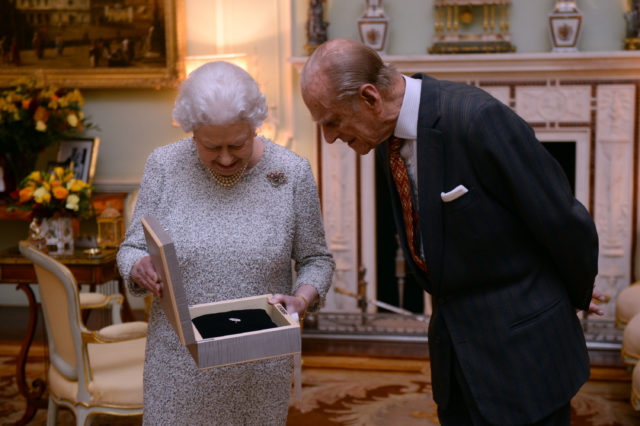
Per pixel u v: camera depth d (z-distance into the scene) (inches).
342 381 163.5
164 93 218.4
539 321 70.1
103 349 129.7
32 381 153.3
